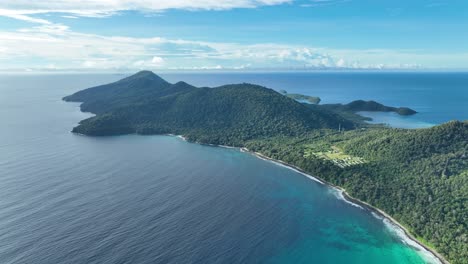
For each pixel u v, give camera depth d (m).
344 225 138.75
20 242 110.44
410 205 142.25
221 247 115.44
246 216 139.38
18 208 134.12
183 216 135.00
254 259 110.94
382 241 127.94
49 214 130.00
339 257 117.19
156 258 106.31
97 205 140.00
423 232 128.00
